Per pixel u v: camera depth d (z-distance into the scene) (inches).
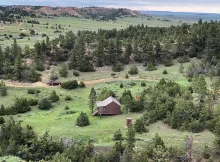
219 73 4136.3
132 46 5477.4
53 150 2187.5
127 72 4707.2
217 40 4896.7
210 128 2436.0
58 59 5064.0
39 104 3533.5
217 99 2972.4
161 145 1952.5
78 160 2005.4
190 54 5113.2
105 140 2395.4
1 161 1722.4
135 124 2529.5
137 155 1808.6
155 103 2923.2
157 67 4854.8
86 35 5949.8
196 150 2070.6
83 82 4288.9
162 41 5536.4
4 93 3865.7
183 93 3006.9
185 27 6161.4
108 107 3127.5
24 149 2149.4
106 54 5157.5
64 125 2876.5
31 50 5093.5
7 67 4512.8
